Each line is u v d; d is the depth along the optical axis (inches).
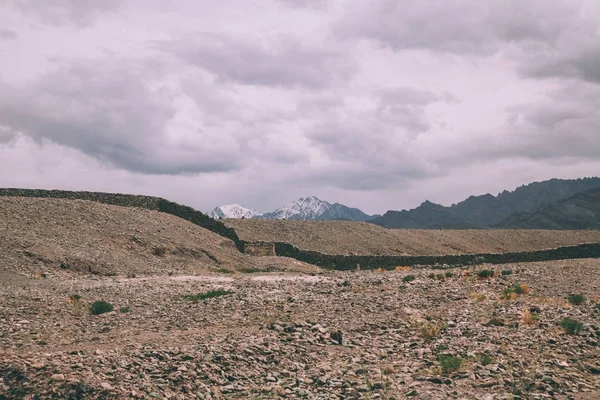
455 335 806.5
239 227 3690.9
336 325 879.1
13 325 856.9
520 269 1724.9
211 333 809.5
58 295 1216.2
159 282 1579.7
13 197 2508.6
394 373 637.9
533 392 563.2
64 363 590.2
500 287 1294.3
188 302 1132.5
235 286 1459.2
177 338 767.7
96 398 510.0
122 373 570.9
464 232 5132.9
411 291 1272.1
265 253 2940.5
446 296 1170.0
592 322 860.0
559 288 1259.2
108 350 672.4
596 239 5147.6
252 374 620.7
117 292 1309.1
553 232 5452.8
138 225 2568.9
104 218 2511.1
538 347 735.7
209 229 3083.2
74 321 925.8
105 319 946.7
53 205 2491.4
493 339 772.0
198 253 2484.0
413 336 814.5
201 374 597.0
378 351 735.1
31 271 1658.5
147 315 981.2
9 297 1139.3
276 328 819.4
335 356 712.4
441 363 650.8
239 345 704.4
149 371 590.6
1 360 589.6
